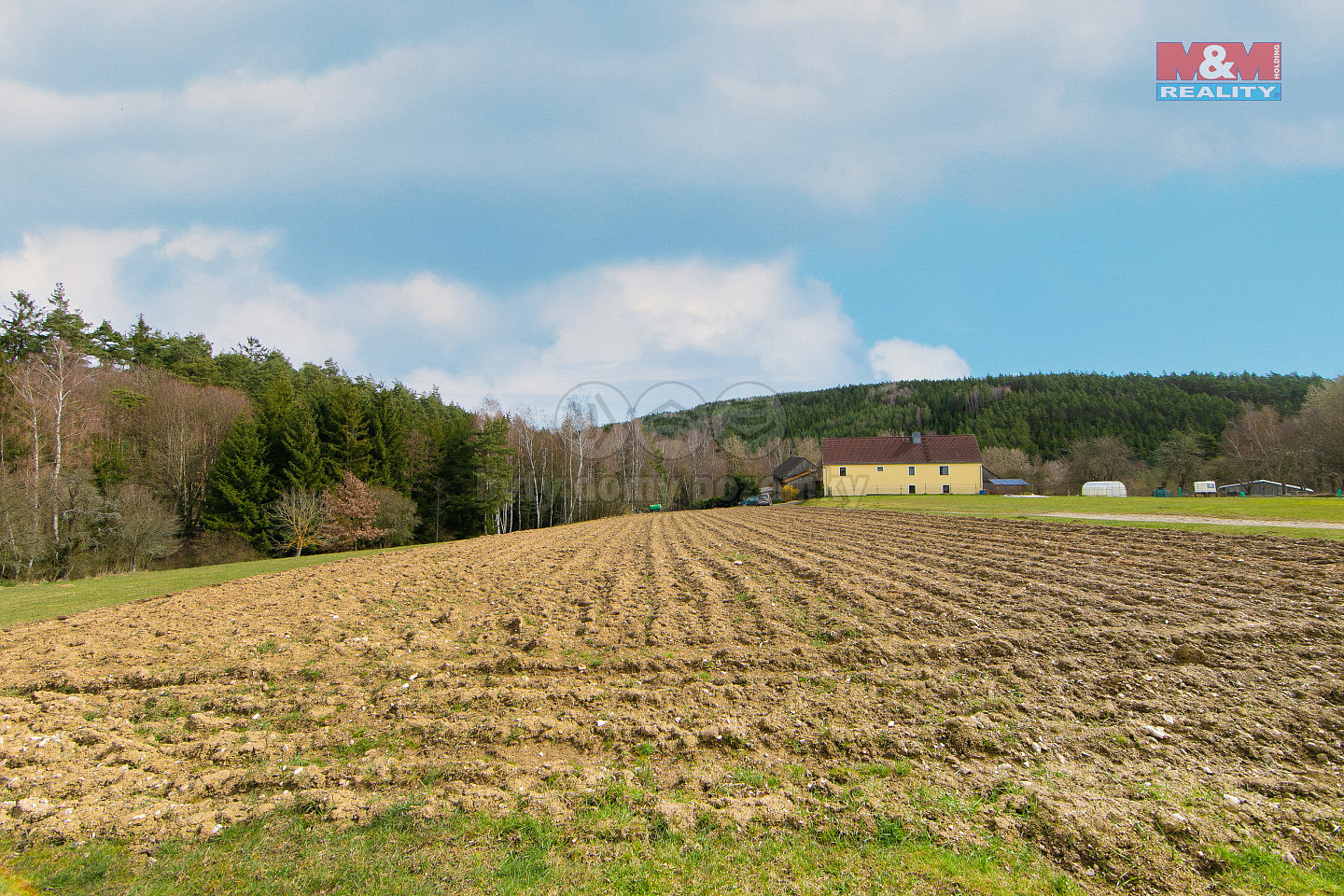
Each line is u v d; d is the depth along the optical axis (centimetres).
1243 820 373
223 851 384
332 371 6131
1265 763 452
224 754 544
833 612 934
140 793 481
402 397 5947
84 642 975
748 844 367
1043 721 532
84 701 707
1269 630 729
